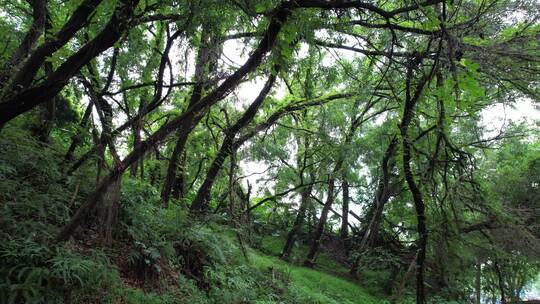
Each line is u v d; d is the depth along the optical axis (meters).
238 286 9.23
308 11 5.43
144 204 8.80
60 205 6.93
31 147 7.76
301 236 19.62
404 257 14.32
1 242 5.36
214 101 6.13
